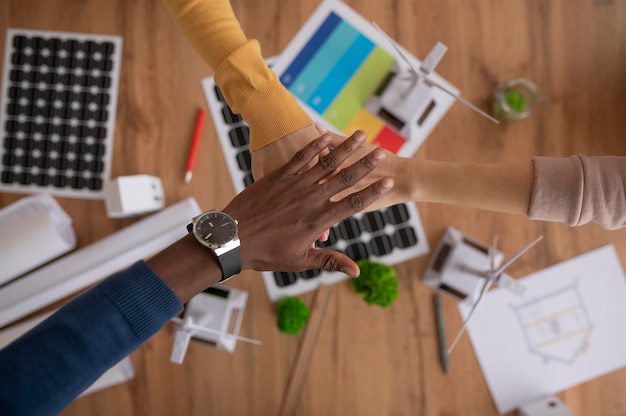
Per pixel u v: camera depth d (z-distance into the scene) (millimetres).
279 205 607
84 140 945
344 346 960
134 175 949
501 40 981
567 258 973
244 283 953
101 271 877
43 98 942
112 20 958
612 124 973
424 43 979
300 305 919
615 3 979
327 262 616
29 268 886
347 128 965
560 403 928
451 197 764
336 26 974
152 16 959
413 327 966
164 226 887
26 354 501
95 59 952
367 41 975
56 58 947
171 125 959
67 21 955
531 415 908
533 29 980
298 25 973
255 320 954
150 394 941
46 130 940
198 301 918
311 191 604
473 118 974
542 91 979
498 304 971
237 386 949
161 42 959
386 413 961
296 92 968
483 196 737
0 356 509
